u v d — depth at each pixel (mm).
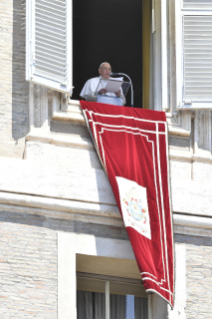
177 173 50562
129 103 66750
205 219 49562
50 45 49562
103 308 49062
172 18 53156
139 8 63031
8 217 46812
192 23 52375
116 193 47906
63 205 47594
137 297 49875
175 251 48750
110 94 52375
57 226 47469
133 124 50156
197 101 51219
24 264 46156
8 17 50844
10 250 46250
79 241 47500
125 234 48406
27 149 48469
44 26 49656
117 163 48812
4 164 47594
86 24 65000
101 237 47938
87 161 49375
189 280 48406
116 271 49375
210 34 52281
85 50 67375
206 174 50812
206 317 47844
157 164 49531
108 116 50000
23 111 49344
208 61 51875
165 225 48312
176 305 47656
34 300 45625
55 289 46156
